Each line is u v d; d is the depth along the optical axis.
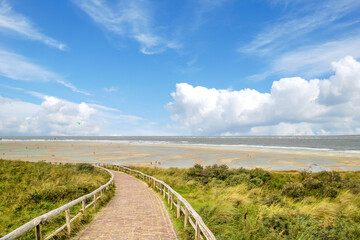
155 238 5.53
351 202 8.20
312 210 6.92
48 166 20.38
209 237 3.75
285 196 10.24
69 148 72.75
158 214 8.05
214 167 19.44
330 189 10.33
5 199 8.69
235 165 34.81
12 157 46.75
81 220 6.73
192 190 13.45
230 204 7.39
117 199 11.59
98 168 30.95
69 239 5.41
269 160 39.94
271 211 6.48
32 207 7.93
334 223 5.50
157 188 14.48
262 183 14.16
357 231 5.06
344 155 45.91
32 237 5.40
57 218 6.56
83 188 11.28
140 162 40.62
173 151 60.31
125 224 6.77
